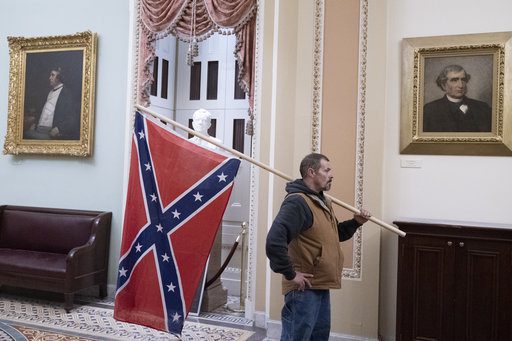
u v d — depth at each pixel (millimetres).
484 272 3164
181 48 5520
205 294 4496
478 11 3678
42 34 5289
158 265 3053
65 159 5184
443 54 3723
